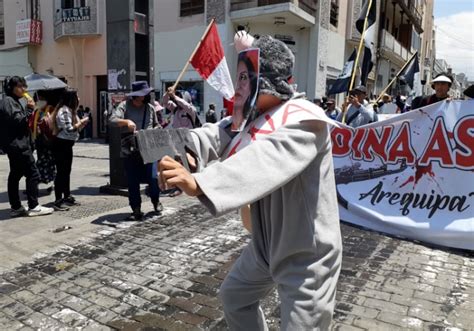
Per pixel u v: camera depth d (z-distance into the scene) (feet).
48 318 10.09
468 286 11.75
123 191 23.04
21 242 15.30
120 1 23.38
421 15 119.85
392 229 16.11
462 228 14.48
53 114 19.47
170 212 19.43
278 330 9.57
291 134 4.82
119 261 13.53
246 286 6.31
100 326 9.74
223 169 4.50
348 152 17.89
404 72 28.66
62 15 62.44
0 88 74.33
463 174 15.03
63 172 19.90
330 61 61.11
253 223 5.81
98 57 62.85
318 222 5.33
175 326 9.71
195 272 12.69
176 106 23.79
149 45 25.62
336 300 10.83
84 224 17.52
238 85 5.53
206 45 17.39
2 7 71.87
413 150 16.28
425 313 10.23
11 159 18.24
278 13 48.96
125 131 17.51
